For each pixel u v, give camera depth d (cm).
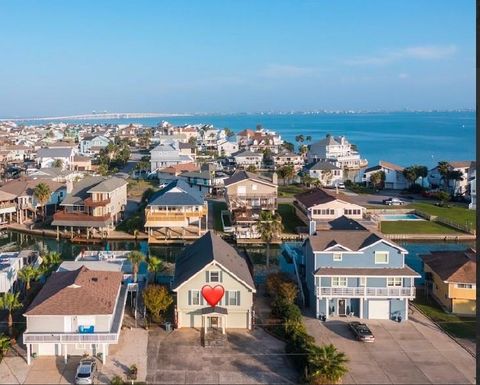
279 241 8162
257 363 4053
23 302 5269
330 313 4988
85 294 4244
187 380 3791
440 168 12588
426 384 3744
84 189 8981
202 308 4656
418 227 9031
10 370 3928
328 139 18375
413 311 5156
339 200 8719
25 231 8888
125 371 3906
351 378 3816
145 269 5809
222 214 9875
